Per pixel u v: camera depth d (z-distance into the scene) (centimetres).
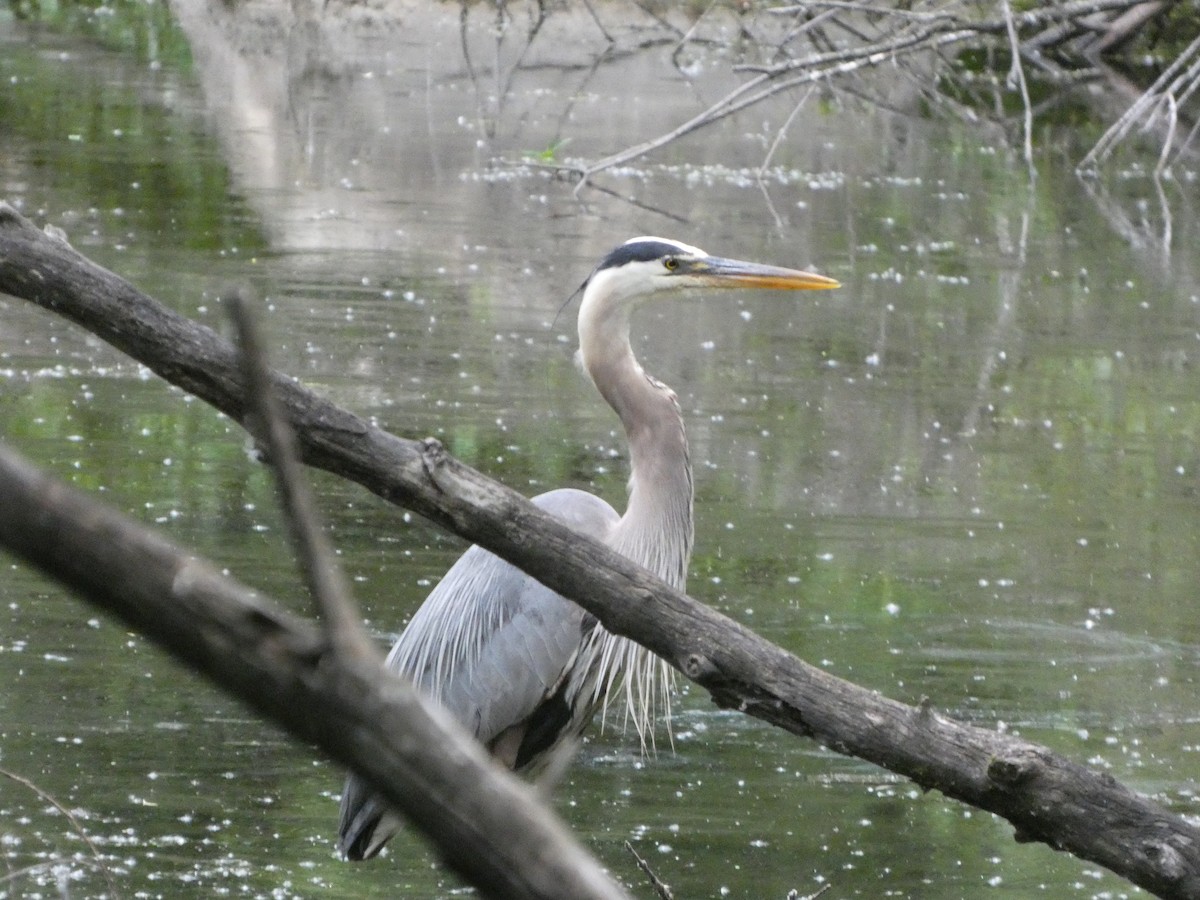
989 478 1366
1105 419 1532
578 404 1467
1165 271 2094
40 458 1242
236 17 3678
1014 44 2400
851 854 779
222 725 884
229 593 148
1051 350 1739
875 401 1545
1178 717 943
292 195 2200
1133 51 3203
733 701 453
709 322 1786
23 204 2011
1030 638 1053
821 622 1059
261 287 1747
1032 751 445
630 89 3102
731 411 1488
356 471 434
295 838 769
